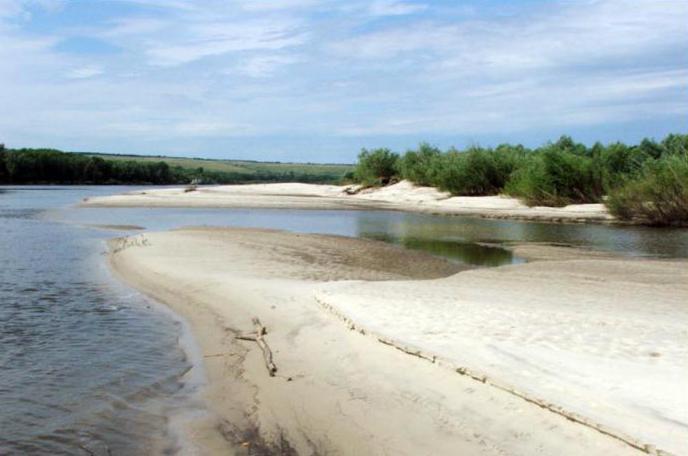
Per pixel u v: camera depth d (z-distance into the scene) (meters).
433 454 5.07
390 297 10.33
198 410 6.32
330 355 7.70
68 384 7.04
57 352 8.28
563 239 23.64
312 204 44.41
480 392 6.08
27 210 37.88
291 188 66.00
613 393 5.64
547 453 4.90
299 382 6.93
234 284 12.42
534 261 17.89
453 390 6.22
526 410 5.59
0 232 24.75
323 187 66.88
